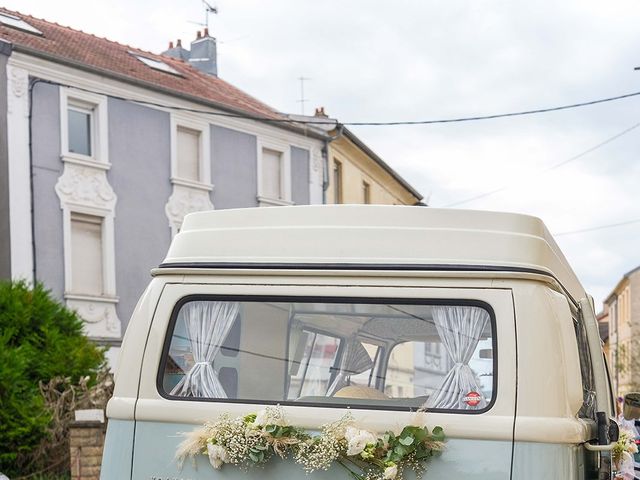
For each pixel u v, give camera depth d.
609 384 6.81
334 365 4.63
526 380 4.18
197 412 4.54
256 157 30.95
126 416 4.61
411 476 4.18
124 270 26.52
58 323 16.02
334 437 4.23
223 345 4.66
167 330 4.70
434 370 4.36
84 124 26.17
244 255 4.69
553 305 4.32
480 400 4.25
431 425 4.21
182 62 34.81
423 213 4.52
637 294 64.81
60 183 25.00
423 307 4.41
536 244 4.42
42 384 14.55
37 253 24.27
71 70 25.41
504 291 4.30
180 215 28.30
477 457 4.15
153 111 27.77
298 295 4.56
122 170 26.72
